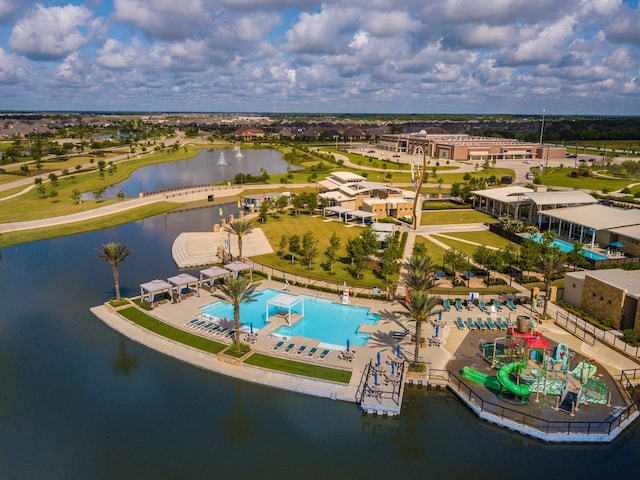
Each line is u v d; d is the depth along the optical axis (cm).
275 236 10950
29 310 7088
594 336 6031
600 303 6462
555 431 4338
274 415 4753
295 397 4969
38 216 12850
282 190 17150
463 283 7856
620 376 5200
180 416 4747
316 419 4716
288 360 5503
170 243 10688
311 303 7212
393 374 5228
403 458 4259
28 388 5178
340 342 5981
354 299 7281
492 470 4131
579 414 4581
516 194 12544
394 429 4656
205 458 4206
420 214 13388
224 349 5712
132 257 9662
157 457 4216
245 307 7081
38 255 9825
